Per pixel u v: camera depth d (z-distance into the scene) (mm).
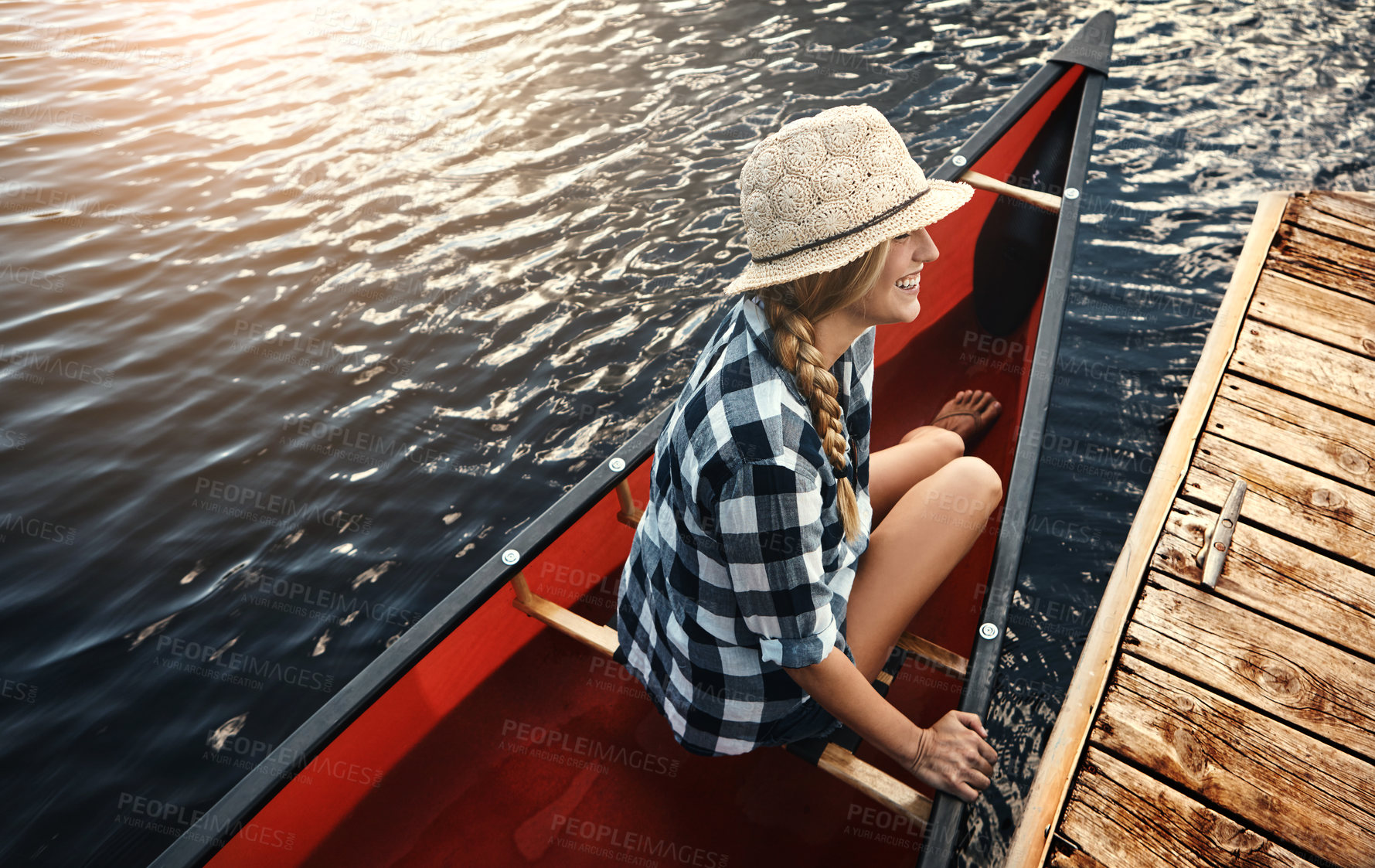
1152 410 3105
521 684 1843
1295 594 1913
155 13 7410
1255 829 1553
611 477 1870
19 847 2312
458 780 1686
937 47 5719
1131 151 4480
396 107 5754
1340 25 5426
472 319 3980
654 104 5496
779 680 1293
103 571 3014
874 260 1039
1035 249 2713
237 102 5977
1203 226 3918
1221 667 1791
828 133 1005
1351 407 2326
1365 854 1513
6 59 6633
